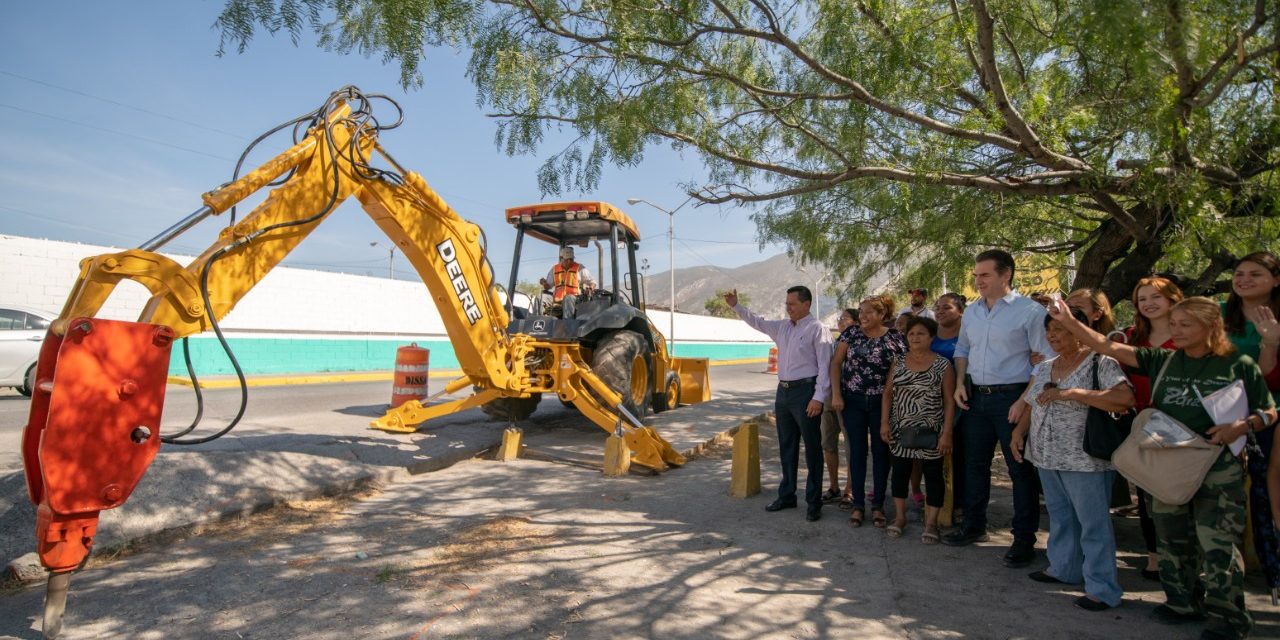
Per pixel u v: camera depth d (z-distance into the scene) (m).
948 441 4.26
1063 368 3.54
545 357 7.19
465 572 3.55
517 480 5.66
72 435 2.60
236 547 3.84
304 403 10.40
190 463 4.52
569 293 8.10
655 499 5.19
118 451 2.72
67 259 13.50
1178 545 3.12
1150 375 3.21
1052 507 3.63
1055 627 3.09
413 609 3.07
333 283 18.36
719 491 5.50
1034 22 4.19
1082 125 4.23
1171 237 4.57
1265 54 3.21
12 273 12.80
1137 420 3.18
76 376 2.61
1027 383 4.00
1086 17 2.78
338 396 11.63
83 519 2.68
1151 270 6.70
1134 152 4.35
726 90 5.08
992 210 6.12
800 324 4.93
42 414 2.75
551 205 7.80
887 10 4.27
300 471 5.04
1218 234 4.14
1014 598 3.43
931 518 4.32
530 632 2.88
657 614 3.11
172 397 10.91
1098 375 3.35
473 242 5.84
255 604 3.09
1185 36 2.56
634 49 4.28
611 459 5.93
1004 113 4.05
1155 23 2.54
